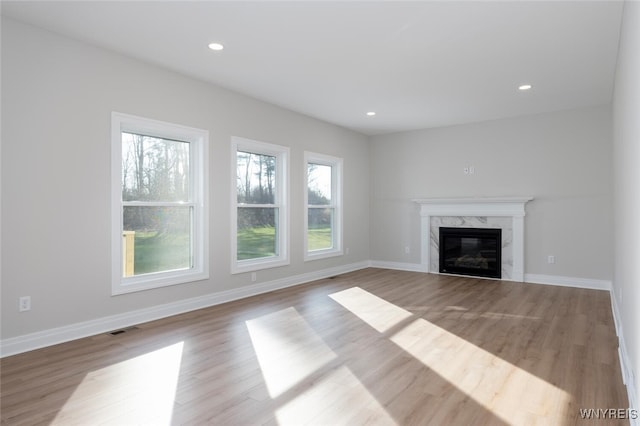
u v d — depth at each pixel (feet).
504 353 10.18
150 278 13.41
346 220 23.26
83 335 11.41
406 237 24.00
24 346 10.27
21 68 10.24
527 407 7.43
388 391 8.06
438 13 9.87
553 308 14.69
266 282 17.70
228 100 15.89
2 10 9.66
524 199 19.43
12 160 10.09
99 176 11.80
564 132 19.07
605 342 11.00
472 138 21.70
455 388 8.21
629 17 7.89
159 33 10.98
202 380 8.55
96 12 9.81
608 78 14.51
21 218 10.24
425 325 12.55
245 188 17.24
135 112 12.72
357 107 18.52
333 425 6.78
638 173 6.28
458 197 22.16
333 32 10.92
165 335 11.55
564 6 9.48
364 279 20.71
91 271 11.63
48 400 7.67
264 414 7.14
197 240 14.88
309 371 9.04
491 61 12.94
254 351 10.29
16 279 10.15
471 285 19.06
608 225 17.99
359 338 11.32
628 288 8.50
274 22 10.35
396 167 24.35
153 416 7.07
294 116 19.33
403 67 13.48
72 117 11.22
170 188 14.16
